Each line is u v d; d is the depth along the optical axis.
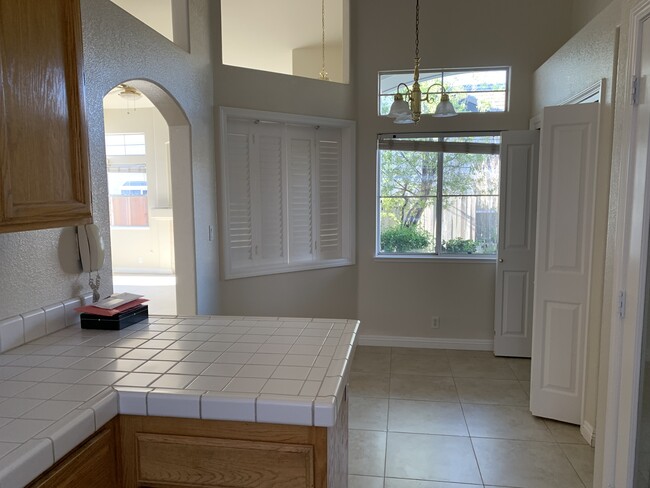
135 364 1.44
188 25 3.21
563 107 2.89
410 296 4.64
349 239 4.62
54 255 1.79
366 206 4.62
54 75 1.40
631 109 1.84
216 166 3.71
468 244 4.64
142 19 4.90
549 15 4.23
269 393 1.22
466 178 4.58
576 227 2.91
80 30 1.51
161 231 8.20
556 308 3.04
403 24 4.42
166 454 1.28
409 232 4.71
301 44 6.27
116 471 1.29
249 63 7.15
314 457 1.23
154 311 5.24
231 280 3.86
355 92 4.52
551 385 3.12
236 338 1.69
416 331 4.68
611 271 2.06
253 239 4.04
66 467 1.09
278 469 1.24
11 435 1.03
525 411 3.30
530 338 4.34
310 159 4.38
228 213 3.80
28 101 1.30
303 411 1.17
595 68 2.83
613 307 1.95
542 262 3.06
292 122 4.16
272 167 4.13
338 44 6.31
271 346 1.60
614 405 1.95
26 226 1.30
